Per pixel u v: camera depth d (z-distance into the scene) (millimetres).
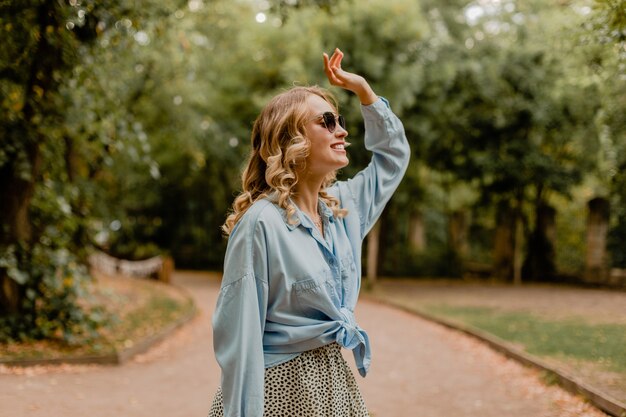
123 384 6281
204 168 25203
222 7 14609
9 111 6988
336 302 1896
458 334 10070
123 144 9172
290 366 1840
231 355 1770
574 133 16797
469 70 17875
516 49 17484
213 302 15258
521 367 7129
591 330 8883
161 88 13516
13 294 7762
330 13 9016
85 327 7824
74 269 7984
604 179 13844
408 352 8648
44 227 8305
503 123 18297
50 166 8547
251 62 18516
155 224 28234
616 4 4727
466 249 25828
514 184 20312
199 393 6059
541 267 21547
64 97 7684
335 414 1859
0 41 6254
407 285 20406
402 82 16047
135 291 15812
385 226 24156
